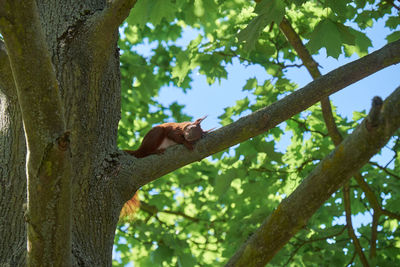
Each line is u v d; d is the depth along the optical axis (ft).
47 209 9.39
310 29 24.06
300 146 28.22
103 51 13.76
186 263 26.84
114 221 12.89
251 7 23.65
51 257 9.71
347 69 13.55
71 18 14.25
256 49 24.50
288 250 25.34
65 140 9.16
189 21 24.98
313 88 13.43
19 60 9.20
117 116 14.39
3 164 12.80
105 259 12.25
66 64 13.51
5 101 13.62
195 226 33.06
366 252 25.96
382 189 27.58
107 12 13.35
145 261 26.96
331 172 10.82
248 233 24.49
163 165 13.35
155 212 32.42
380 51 13.73
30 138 9.25
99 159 13.23
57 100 9.44
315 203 11.17
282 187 26.50
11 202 12.28
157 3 21.84
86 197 12.57
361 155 10.49
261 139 24.00
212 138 13.39
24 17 9.04
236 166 25.38
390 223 27.76
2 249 11.65
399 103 9.83
